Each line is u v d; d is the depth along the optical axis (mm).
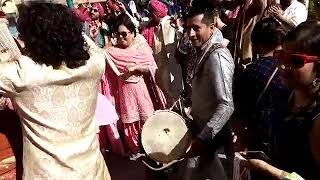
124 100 5000
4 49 2340
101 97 3564
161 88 5172
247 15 5332
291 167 1942
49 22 2264
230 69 3049
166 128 3271
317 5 7129
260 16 5258
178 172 3551
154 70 5020
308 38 1820
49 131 2316
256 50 2740
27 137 2328
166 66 5180
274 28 2646
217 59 3039
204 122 3225
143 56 4957
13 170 2404
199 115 3250
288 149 1936
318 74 1838
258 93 2541
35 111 2285
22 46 2555
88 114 2465
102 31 5902
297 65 1838
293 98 1959
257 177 2186
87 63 2420
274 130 2012
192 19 3127
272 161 2053
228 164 4418
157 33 5266
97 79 2500
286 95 2020
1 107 2445
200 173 3318
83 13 5250
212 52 3074
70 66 2332
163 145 3244
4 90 2227
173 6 7203
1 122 2387
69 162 2344
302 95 1879
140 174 4707
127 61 4914
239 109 2730
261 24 2697
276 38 2617
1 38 2352
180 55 4242
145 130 3281
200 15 3100
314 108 1832
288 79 1892
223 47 3109
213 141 3184
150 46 5445
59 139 2338
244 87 2643
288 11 5457
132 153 5098
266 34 2633
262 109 2492
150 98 5086
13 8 3543
